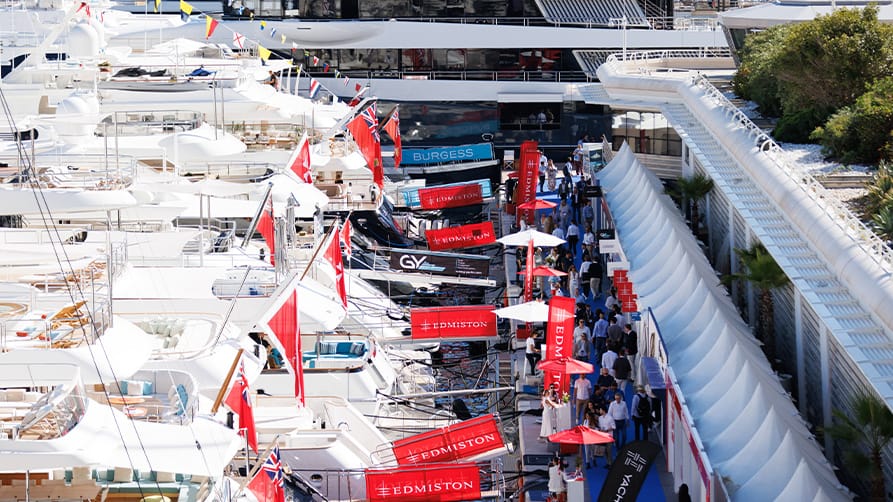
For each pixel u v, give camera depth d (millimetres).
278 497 31391
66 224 45969
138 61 72562
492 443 39406
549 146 98375
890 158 47344
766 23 71812
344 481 38688
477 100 98000
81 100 49750
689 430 37188
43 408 26219
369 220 68375
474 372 52875
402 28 97125
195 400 29969
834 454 38438
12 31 70188
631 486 35656
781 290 47062
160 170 54844
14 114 59469
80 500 28641
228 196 54875
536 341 51438
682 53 95625
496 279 65562
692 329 45094
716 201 61875
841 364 38094
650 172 70875
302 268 49344
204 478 29297
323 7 97125
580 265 65750
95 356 30359
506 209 79062
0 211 37562
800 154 51250
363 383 44781
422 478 36406
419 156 89000
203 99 64938
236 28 95625
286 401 41406
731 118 57125
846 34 54344
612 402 43344
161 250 44812
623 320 52312
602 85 81938
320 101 83062
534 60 97688
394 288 59938
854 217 38094
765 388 37562
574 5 97375
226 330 39094
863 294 34656
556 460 39031
